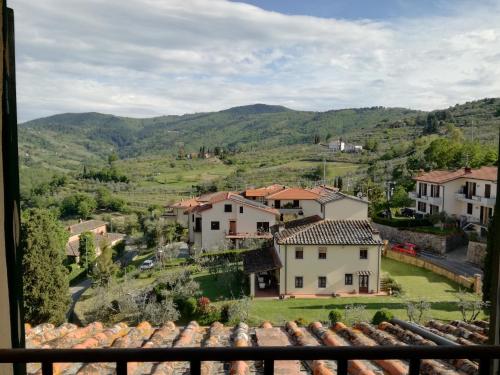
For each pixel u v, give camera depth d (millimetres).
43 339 5371
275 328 5879
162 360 1873
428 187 42500
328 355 1881
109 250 36500
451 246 36125
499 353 1904
